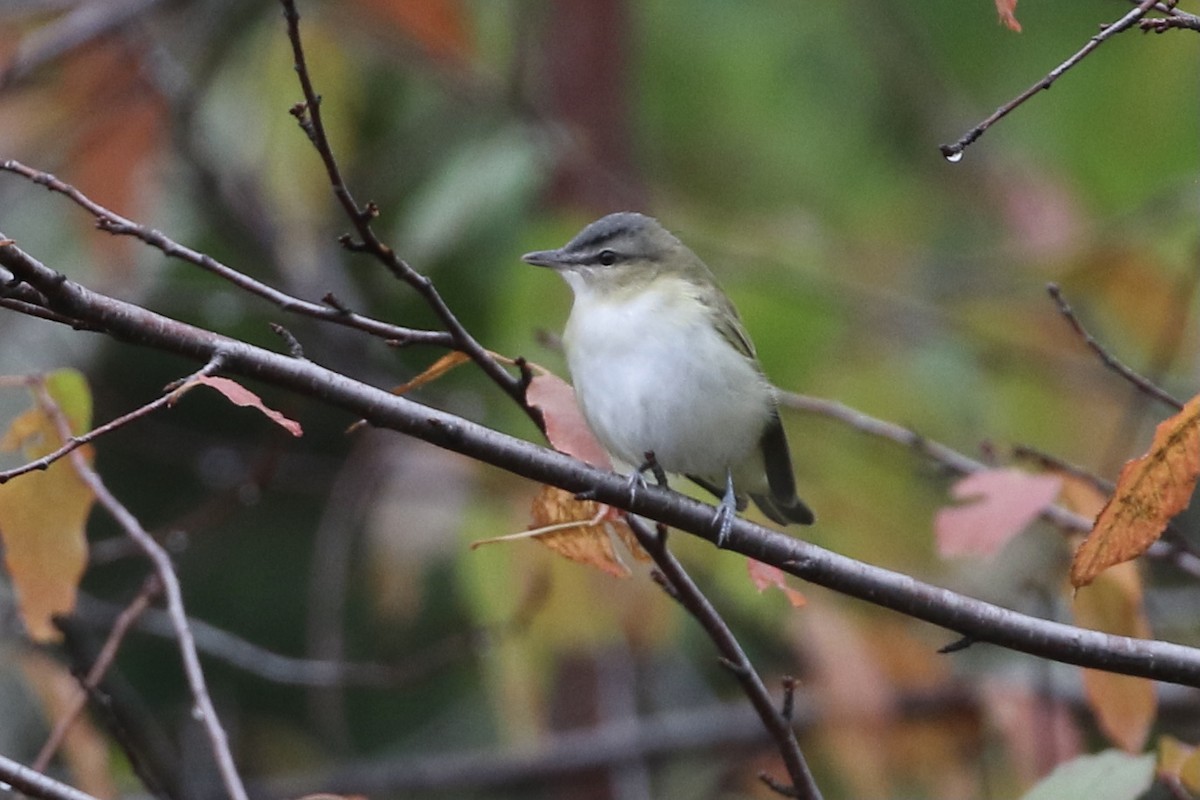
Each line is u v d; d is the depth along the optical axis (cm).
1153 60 1395
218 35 1309
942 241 1484
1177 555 846
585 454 655
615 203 1292
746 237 1312
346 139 1254
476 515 1083
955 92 1486
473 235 1285
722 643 664
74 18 1174
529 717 1110
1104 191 1420
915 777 1145
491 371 658
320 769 1347
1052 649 634
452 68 1228
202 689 731
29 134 1186
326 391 616
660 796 1269
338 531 1149
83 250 1205
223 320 1310
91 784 872
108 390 1332
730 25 1455
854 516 1190
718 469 911
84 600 1130
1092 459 1260
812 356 1259
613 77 1378
